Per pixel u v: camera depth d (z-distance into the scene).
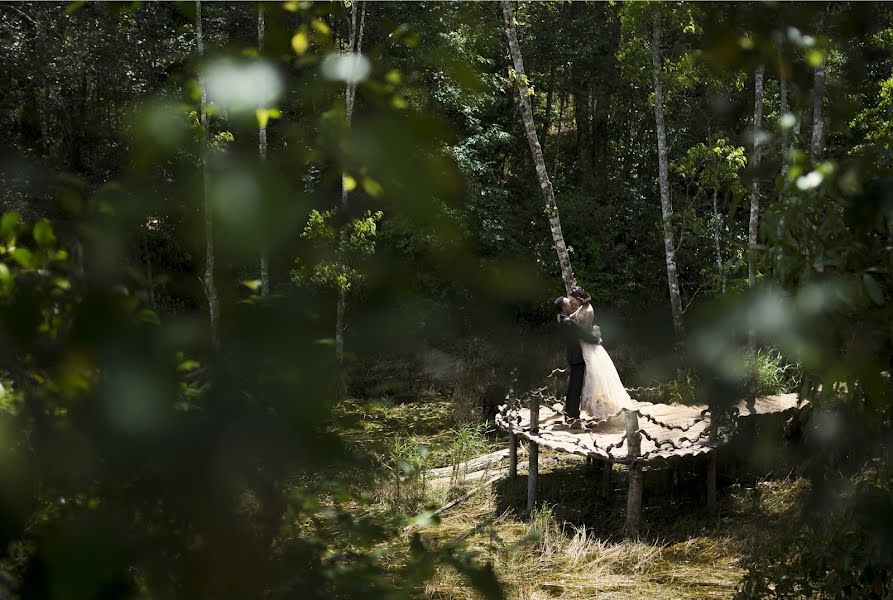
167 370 0.53
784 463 7.39
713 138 11.29
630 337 0.91
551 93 18.19
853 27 0.85
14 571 0.52
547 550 6.40
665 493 7.85
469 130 14.78
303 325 0.55
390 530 0.96
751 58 0.85
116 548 0.52
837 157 1.29
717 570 6.05
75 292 0.55
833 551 2.79
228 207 0.48
